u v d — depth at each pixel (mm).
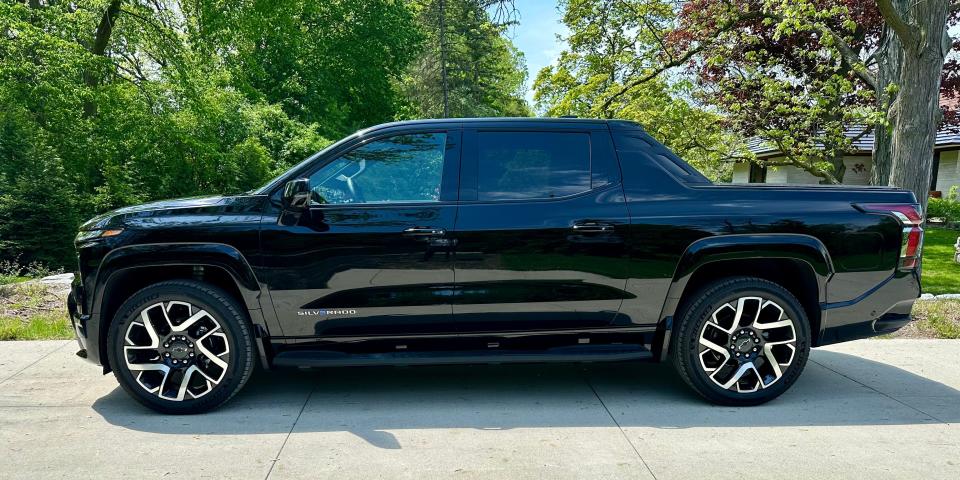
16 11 12219
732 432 3516
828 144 10383
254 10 15969
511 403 3998
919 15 6504
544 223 3764
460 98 36906
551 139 3982
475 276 3766
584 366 4828
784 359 3900
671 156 4020
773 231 3789
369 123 27469
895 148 6863
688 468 3066
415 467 3078
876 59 9250
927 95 6590
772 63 10258
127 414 3787
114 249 3652
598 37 12555
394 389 4285
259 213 3756
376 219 3750
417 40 26969
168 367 3748
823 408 3906
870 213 3854
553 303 3816
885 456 3211
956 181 18844
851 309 3891
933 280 8984
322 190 3854
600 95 11531
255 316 3760
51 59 12516
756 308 3869
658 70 11125
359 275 3732
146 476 2979
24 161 10797
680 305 3951
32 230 10289
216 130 16312
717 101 10789
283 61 23359
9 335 5523
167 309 3715
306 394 4176
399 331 3830
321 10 23766
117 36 15047
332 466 3090
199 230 3684
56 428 3568
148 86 14336
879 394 4168
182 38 14820
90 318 3719
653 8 11773
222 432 3514
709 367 3895
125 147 14336
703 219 3791
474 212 3785
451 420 3701
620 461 3141
